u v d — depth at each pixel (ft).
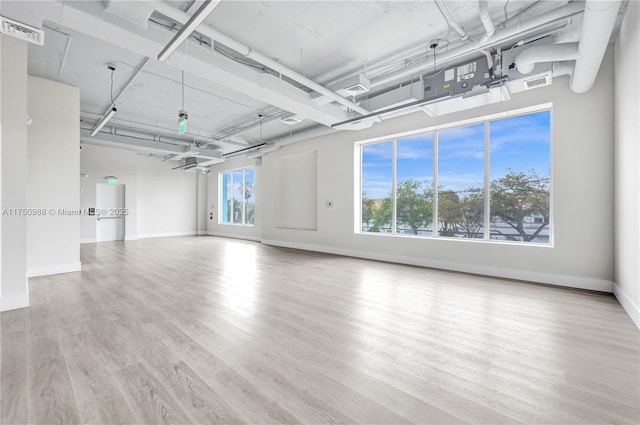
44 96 16.48
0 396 5.87
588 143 13.51
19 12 9.47
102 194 33.47
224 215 41.34
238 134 28.48
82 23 10.20
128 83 17.84
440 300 12.12
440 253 18.53
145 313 10.56
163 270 18.03
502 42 12.17
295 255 24.17
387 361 7.29
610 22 8.61
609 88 12.94
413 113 19.72
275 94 15.64
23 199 11.21
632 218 10.30
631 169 10.37
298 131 28.60
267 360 7.31
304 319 10.05
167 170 40.32
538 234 15.78
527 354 7.62
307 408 5.56
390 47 14.19
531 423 5.16
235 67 13.83
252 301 11.99
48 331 9.00
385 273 17.24
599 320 9.91
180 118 16.55
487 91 13.66
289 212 29.91
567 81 14.05
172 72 16.61
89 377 6.54
